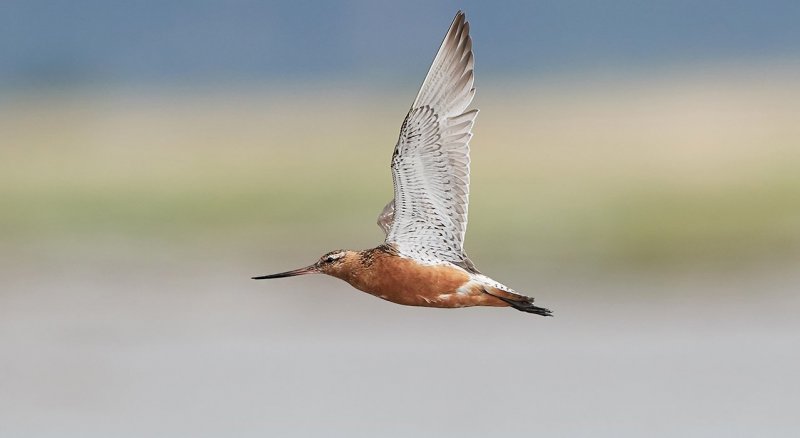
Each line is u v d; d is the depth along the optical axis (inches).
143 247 1202.0
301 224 1250.0
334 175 1493.6
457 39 511.2
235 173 1547.7
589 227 1179.3
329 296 1060.5
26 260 1168.2
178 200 1342.3
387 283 524.4
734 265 1086.4
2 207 1338.6
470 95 513.0
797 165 1385.3
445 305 523.5
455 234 518.3
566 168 1471.5
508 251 1152.8
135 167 1654.8
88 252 1190.9
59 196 1382.9
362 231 1221.7
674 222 1170.0
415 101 506.3
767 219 1166.3
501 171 1467.8
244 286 1090.1
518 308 515.8
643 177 1371.8
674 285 1063.0
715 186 1286.9
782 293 1021.8
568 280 1088.2
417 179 517.0
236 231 1245.7
